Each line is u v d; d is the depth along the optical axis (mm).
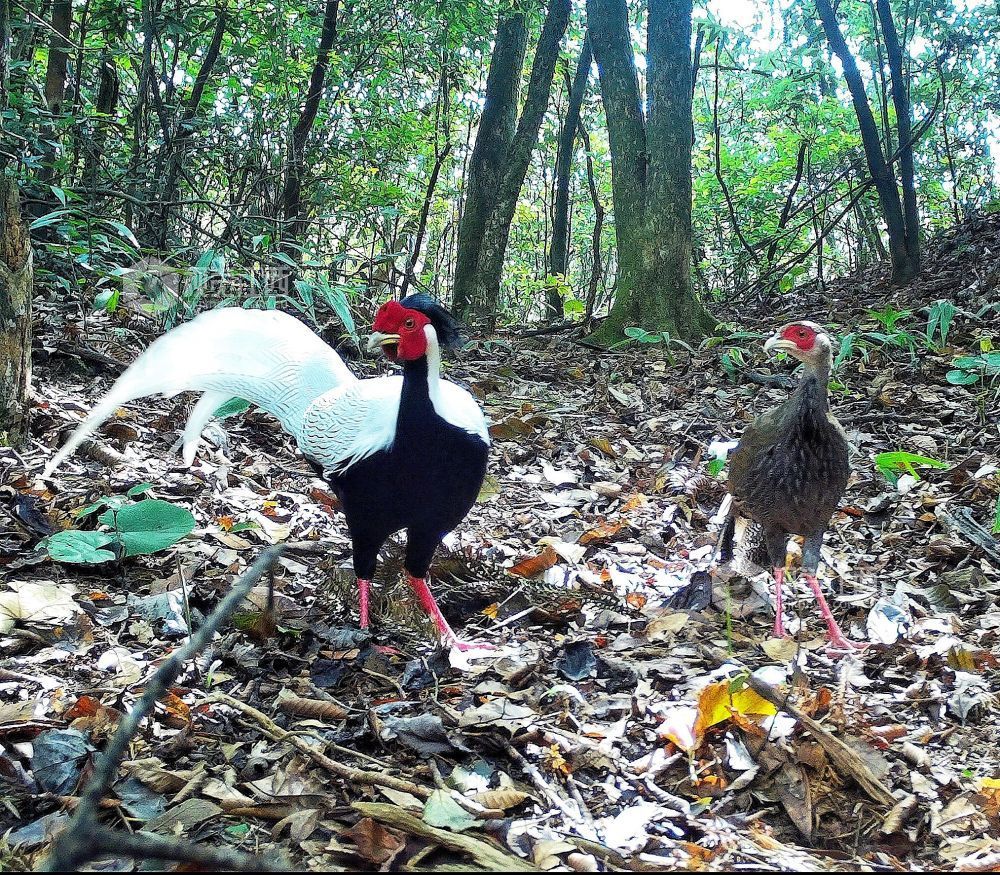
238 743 2568
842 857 2273
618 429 6211
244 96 10492
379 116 10672
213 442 5066
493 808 2330
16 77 7395
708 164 14656
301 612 3430
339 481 3230
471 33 10867
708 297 12969
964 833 2320
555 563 3920
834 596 3838
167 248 7965
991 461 5105
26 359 4500
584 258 19625
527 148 11453
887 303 9430
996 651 3260
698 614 3586
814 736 2547
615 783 2508
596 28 9133
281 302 7844
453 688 2977
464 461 3109
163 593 3344
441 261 16875
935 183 13820
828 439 3295
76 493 4133
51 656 2934
